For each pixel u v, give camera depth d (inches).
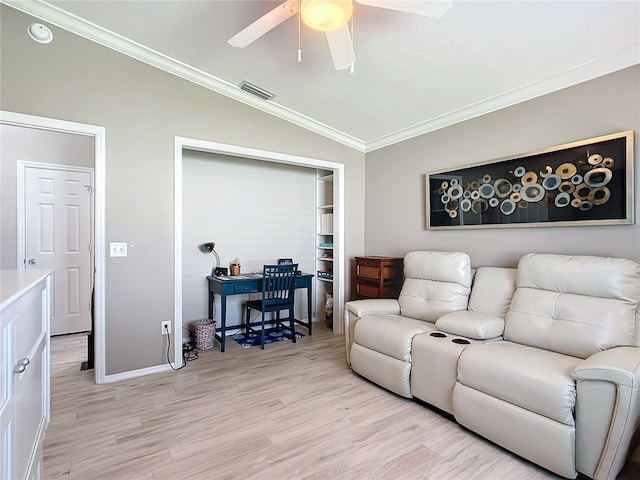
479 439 79.0
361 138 161.8
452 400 83.6
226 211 165.0
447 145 131.0
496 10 77.1
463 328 93.4
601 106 89.7
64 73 100.5
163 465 69.1
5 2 92.8
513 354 76.0
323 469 68.3
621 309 75.6
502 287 101.8
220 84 125.5
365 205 171.2
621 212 85.5
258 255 174.9
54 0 92.0
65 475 65.7
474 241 121.6
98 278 106.7
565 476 64.2
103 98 106.6
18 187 147.3
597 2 71.2
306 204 191.8
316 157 153.6
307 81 118.2
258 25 70.6
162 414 89.0
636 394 57.9
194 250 156.1
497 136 114.3
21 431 43.7
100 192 106.5
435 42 90.7
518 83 104.2
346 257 165.5
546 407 65.7
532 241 105.1
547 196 99.9
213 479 65.1
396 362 98.8
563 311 82.9
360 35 89.8
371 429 82.8
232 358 131.6
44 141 152.9
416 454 73.3
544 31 81.5
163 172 117.0
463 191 123.8
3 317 36.3
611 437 59.7
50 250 155.1
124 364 111.0
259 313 177.8
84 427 82.6
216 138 127.0
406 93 118.7
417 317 116.0
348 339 121.8
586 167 91.7
